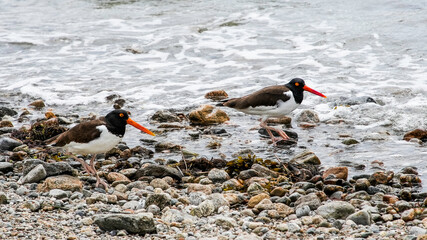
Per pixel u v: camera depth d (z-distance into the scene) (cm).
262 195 965
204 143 1391
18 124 1536
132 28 2459
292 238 800
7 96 1795
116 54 2178
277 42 2198
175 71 1992
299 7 2591
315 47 2120
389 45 2084
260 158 1202
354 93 1700
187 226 844
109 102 1730
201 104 1688
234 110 1662
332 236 809
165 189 1056
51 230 785
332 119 1539
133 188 1033
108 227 802
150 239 780
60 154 1276
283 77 1867
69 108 1684
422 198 995
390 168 1183
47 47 2261
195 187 1039
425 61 1925
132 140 1418
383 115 1530
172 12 2653
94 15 2675
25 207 881
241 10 2612
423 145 1323
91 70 2014
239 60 2050
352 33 2216
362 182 1047
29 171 1060
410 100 1619
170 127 1515
